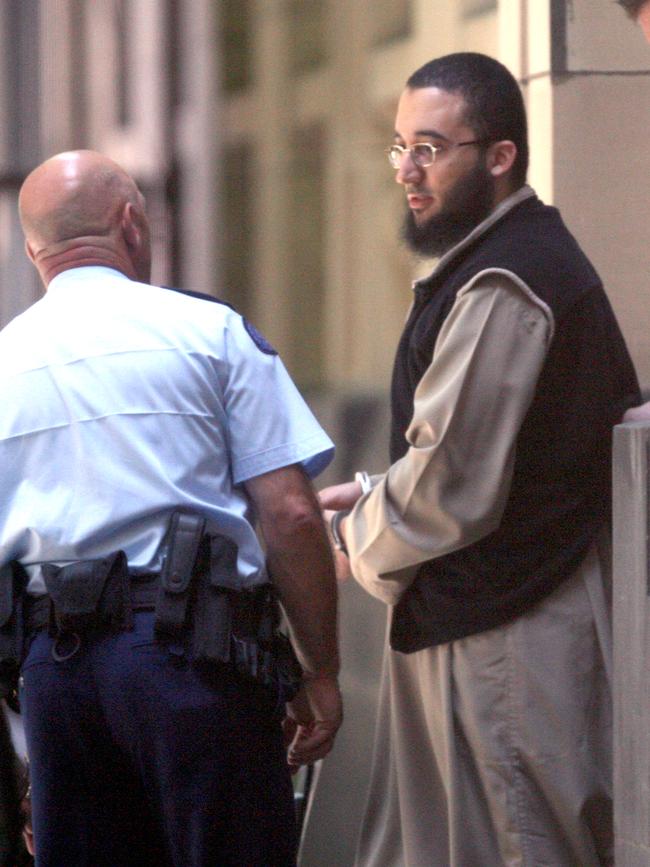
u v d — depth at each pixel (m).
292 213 26.78
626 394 11.93
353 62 24.81
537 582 11.56
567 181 14.95
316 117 26.00
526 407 11.23
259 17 27.77
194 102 30.17
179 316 11.02
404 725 12.61
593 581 11.65
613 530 11.17
